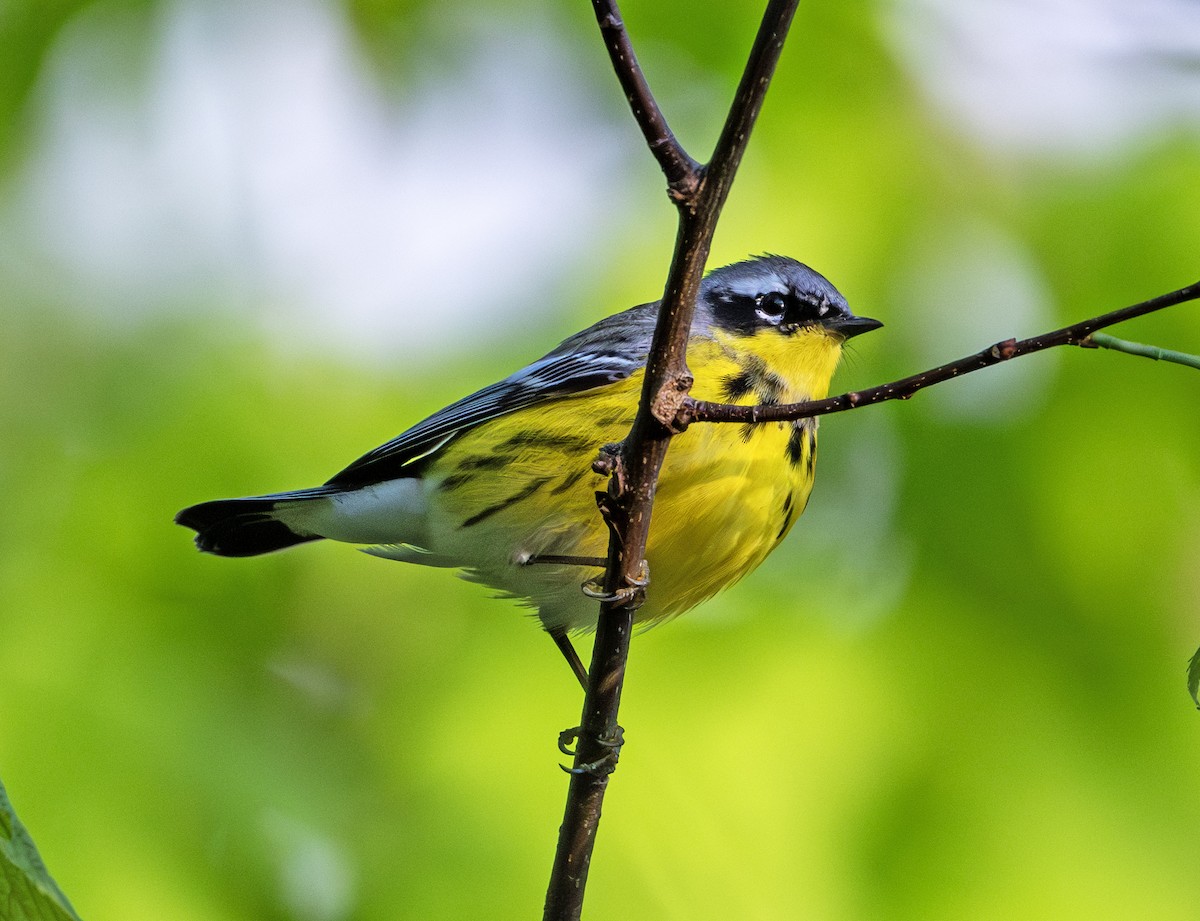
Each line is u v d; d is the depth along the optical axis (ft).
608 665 23.82
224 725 33.96
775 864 34.65
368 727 38.04
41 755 31.19
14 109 42.63
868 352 38.86
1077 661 36.37
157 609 36.32
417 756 37.40
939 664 36.76
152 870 30.63
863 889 34.58
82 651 33.58
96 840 30.48
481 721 37.96
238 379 40.45
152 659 34.22
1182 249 37.42
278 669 38.17
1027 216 38.50
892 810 35.29
